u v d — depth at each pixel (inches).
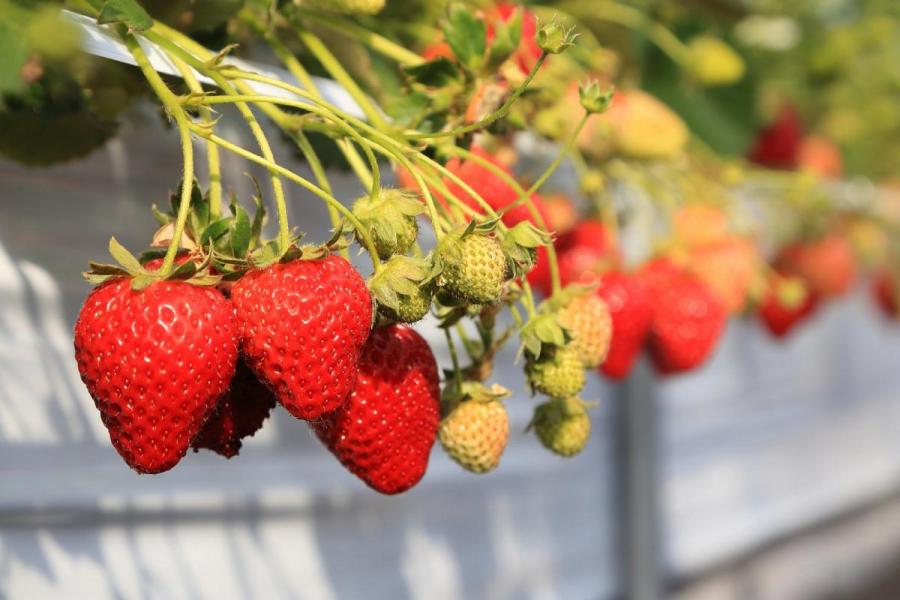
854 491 70.6
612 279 28.3
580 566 42.7
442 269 21.1
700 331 29.4
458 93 24.2
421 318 21.2
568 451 23.4
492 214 21.5
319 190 20.8
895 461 77.0
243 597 28.3
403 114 24.2
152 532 26.6
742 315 41.7
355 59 26.3
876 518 73.0
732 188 39.2
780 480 61.6
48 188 24.8
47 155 24.1
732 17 39.9
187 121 20.7
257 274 20.8
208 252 20.8
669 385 50.9
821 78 46.9
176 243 20.3
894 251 51.8
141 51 21.3
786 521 61.8
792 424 63.0
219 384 20.5
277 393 20.9
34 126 23.8
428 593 34.0
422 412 22.3
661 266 29.8
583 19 32.9
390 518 32.4
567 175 31.9
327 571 30.1
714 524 54.7
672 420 51.5
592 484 43.7
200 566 27.5
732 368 56.7
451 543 35.3
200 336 20.2
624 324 28.0
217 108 25.0
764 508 59.7
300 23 24.3
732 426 56.7
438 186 21.7
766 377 60.3
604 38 33.9
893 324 76.2
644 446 45.2
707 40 34.8
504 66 24.4
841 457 69.1
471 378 23.0
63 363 25.0
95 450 25.5
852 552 69.2
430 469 34.6
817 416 66.2
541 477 40.4
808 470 64.8
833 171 46.3
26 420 24.6
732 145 39.2
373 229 21.2
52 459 25.0
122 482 26.1
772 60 45.4
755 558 58.2
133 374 20.1
